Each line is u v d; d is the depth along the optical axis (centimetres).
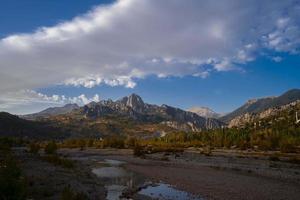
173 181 5744
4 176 2550
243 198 4097
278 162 8338
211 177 6119
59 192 3541
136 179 6075
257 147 14362
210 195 4344
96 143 19762
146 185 5284
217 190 4706
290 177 5828
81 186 4378
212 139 18025
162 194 4462
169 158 10788
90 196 3703
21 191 2567
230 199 4059
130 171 7462
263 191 4544
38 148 11044
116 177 6356
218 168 7731
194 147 16375
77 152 15250
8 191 2484
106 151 15850
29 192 3272
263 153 11456
